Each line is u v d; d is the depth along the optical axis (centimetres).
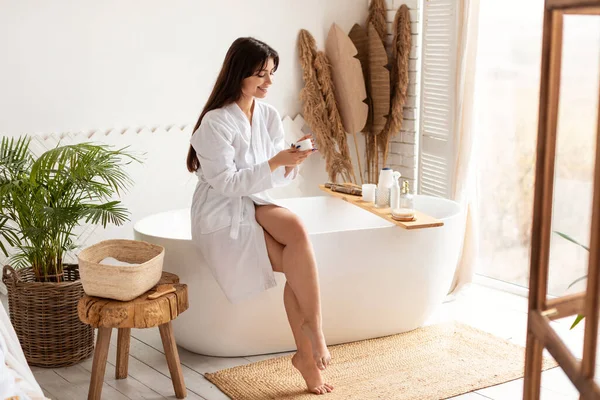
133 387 279
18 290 290
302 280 262
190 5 408
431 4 411
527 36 365
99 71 386
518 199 383
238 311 292
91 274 252
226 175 269
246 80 275
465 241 390
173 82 411
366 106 452
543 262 111
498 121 387
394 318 322
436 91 412
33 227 288
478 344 316
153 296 256
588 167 321
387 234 305
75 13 375
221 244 276
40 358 296
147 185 409
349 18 464
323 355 255
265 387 276
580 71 319
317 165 469
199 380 285
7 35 359
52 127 378
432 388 274
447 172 406
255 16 431
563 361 98
